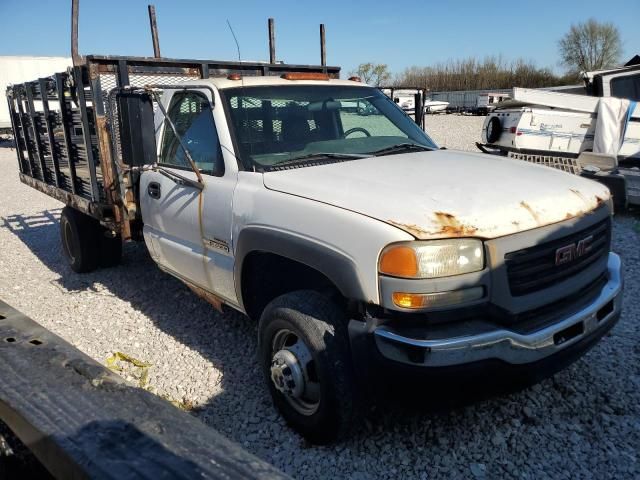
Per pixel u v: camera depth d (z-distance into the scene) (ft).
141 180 14.99
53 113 19.06
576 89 37.37
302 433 10.30
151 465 4.66
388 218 8.64
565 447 9.79
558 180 10.65
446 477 9.21
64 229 21.18
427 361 8.14
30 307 17.98
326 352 9.32
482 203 9.04
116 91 12.11
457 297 8.39
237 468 4.62
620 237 22.45
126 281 19.95
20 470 6.98
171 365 13.51
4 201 40.27
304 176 10.68
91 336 15.46
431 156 12.39
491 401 11.16
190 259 13.19
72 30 15.29
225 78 13.33
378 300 8.55
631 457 9.45
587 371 12.16
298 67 19.76
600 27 189.06
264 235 10.34
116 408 5.55
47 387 5.94
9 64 88.12
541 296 9.03
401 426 10.51
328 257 9.11
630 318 14.62
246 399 11.80
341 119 13.88
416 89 18.26
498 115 33.40
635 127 30.14
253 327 15.24
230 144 11.95
